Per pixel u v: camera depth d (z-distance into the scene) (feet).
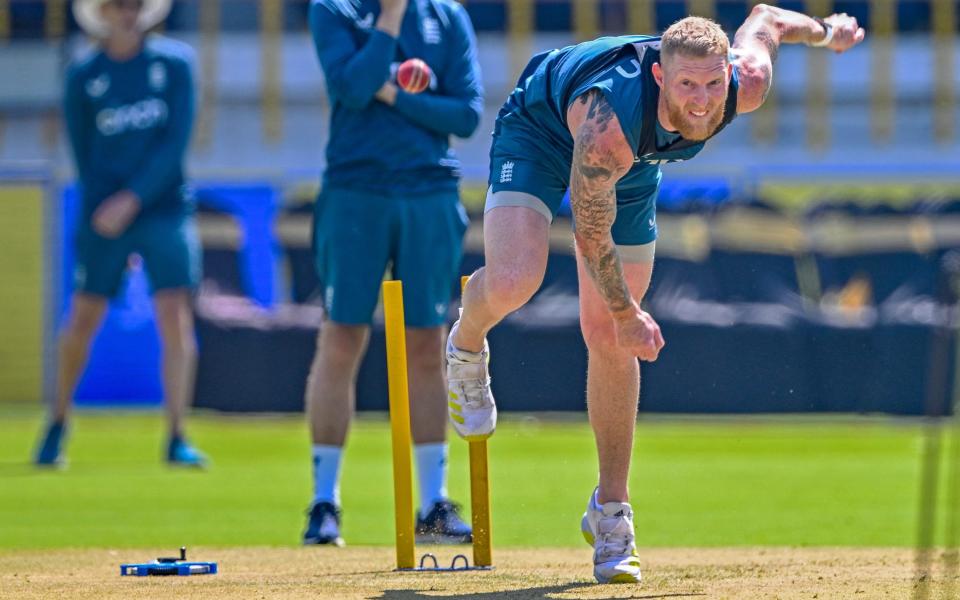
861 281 173.47
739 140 221.46
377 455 125.18
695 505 88.79
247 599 45.01
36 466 113.70
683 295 167.12
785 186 211.61
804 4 232.32
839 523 78.64
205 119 222.48
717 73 42.42
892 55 229.25
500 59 231.91
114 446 135.95
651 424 161.79
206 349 171.94
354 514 83.87
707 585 48.80
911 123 227.61
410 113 69.10
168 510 84.84
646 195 50.78
